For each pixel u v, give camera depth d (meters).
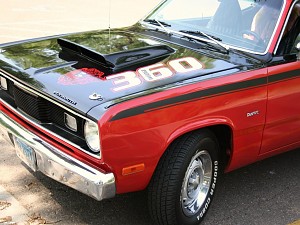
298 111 4.06
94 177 2.98
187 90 3.25
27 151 3.42
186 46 3.99
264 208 4.07
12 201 3.84
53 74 3.39
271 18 4.06
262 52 3.92
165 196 3.33
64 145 3.21
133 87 3.19
